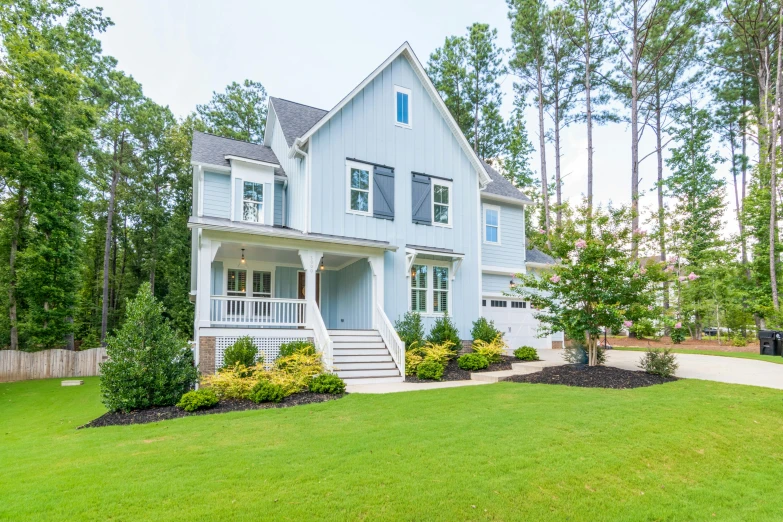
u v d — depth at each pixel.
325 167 13.41
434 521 3.89
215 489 4.32
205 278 10.83
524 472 4.88
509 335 17.27
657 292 11.24
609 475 5.02
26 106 15.94
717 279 21.55
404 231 14.59
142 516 3.80
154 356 8.62
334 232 13.32
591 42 25.36
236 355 10.14
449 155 15.97
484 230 17.25
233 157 13.80
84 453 5.51
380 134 14.59
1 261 20.83
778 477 5.35
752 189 22.45
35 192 18.88
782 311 17.39
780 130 20.47
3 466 5.11
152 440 6.07
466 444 5.65
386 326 12.62
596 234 11.14
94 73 26.22
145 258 29.36
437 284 15.05
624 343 22.44
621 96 27.16
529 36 26.14
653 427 6.47
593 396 8.30
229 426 6.75
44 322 20.00
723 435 6.41
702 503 4.64
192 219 12.01
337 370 11.10
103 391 8.25
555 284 11.33
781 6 20.56
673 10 22.73
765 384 9.41
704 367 11.90
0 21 13.91
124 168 27.56
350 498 4.18
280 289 15.43
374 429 6.36
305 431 6.35
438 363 11.97
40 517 3.76
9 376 17.39
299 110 16.55
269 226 13.55
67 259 20.12
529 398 8.23
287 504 4.04
